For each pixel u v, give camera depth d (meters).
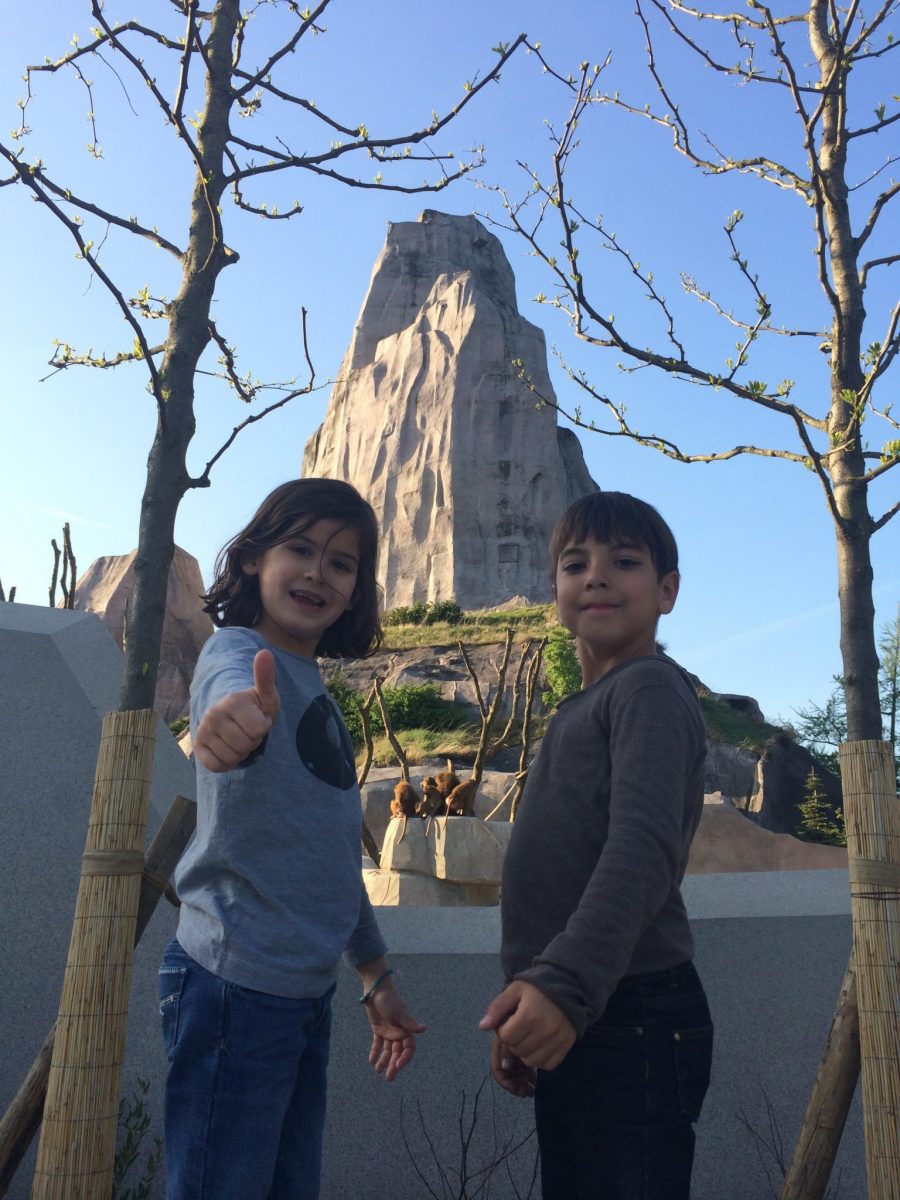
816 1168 2.27
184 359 3.24
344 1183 2.94
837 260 3.81
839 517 3.42
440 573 51.41
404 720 23.58
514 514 53.00
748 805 21.92
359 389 60.12
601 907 1.56
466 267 66.38
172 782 3.02
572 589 2.04
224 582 2.10
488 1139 3.08
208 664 1.82
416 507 53.56
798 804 22.44
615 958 1.53
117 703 3.06
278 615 2.00
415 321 61.03
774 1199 3.20
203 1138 1.61
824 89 3.42
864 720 3.33
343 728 2.06
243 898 1.73
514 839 1.96
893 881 1.93
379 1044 2.22
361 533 2.06
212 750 1.51
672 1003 1.75
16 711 2.95
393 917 3.24
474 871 6.56
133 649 2.98
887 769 1.98
